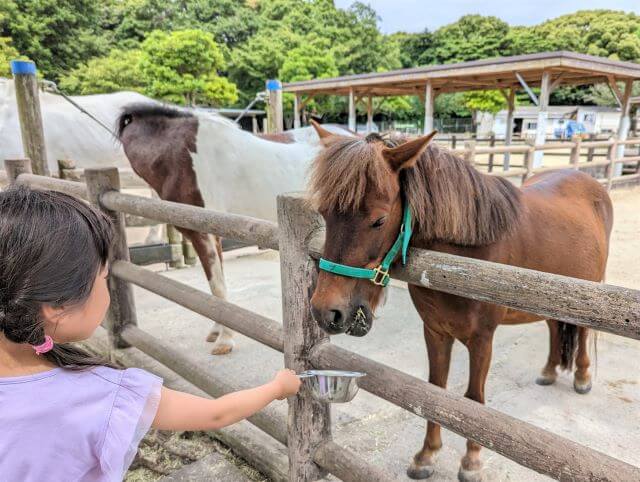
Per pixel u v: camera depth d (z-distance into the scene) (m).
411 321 3.36
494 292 0.95
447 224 1.33
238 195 2.98
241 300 3.81
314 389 1.14
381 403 2.30
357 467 1.35
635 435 2.01
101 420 0.69
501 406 2.25
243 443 1.86
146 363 2.53
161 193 2.98
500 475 1.79
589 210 2.19
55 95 5.34
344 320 1.18
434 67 10.32
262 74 24.38
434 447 1.78
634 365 2.64
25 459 0.66
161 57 18.55
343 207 1.15
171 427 0.81
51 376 0.70
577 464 0.87
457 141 19.00
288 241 1.34
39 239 0.62
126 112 3.01
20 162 3.35
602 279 2.36
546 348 2.89
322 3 31.14
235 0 32.84
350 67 27.84
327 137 1.45
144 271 2.31
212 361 2.80
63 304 0.66
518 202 1.60
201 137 2.83
